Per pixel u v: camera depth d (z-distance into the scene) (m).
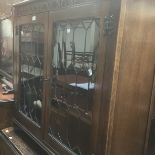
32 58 1.52
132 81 1.03
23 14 1.55
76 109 1.18
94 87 1.03
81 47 1.11
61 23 1.21
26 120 1.65
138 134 1.16
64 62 1.23
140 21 0.97
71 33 1.16
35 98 1.53
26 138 1.80
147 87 1.12
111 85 0.94
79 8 1.04
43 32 1.34
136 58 1.01
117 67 0.92
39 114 1.49
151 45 1.07
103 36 0.94
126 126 1.07
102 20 0.93
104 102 0.98
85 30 1.07
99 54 0.98
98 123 1.02
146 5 0.98
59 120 1.31
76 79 1.16
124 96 1.01
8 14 2.37
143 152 1.22
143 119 1.16
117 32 0.88
